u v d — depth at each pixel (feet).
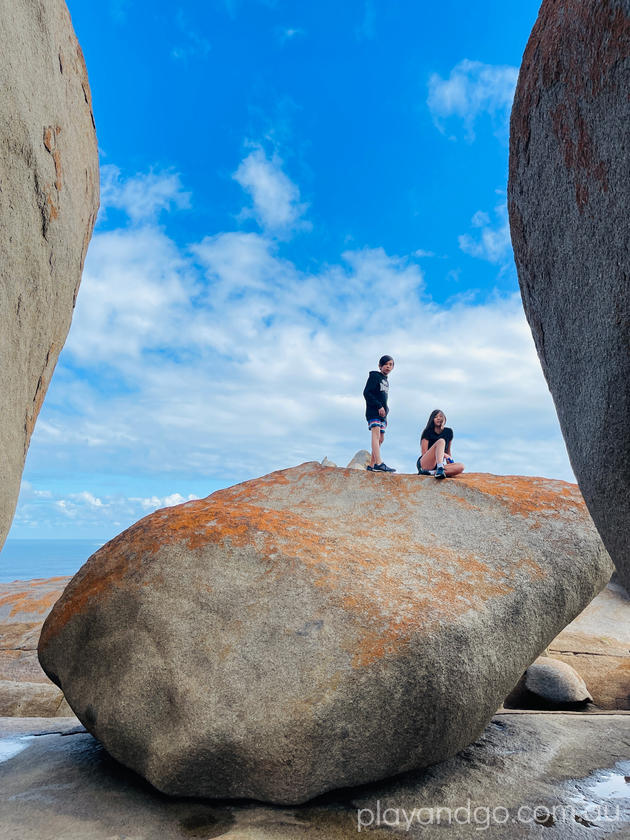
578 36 4.17
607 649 20.31
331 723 6.43
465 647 7.18
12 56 5.68
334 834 6.05
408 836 6.02
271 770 6.43
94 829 6.06
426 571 8.29
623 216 4.08
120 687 7.36
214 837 5.95
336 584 7.44
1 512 6.79
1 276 5.94
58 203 7.02
